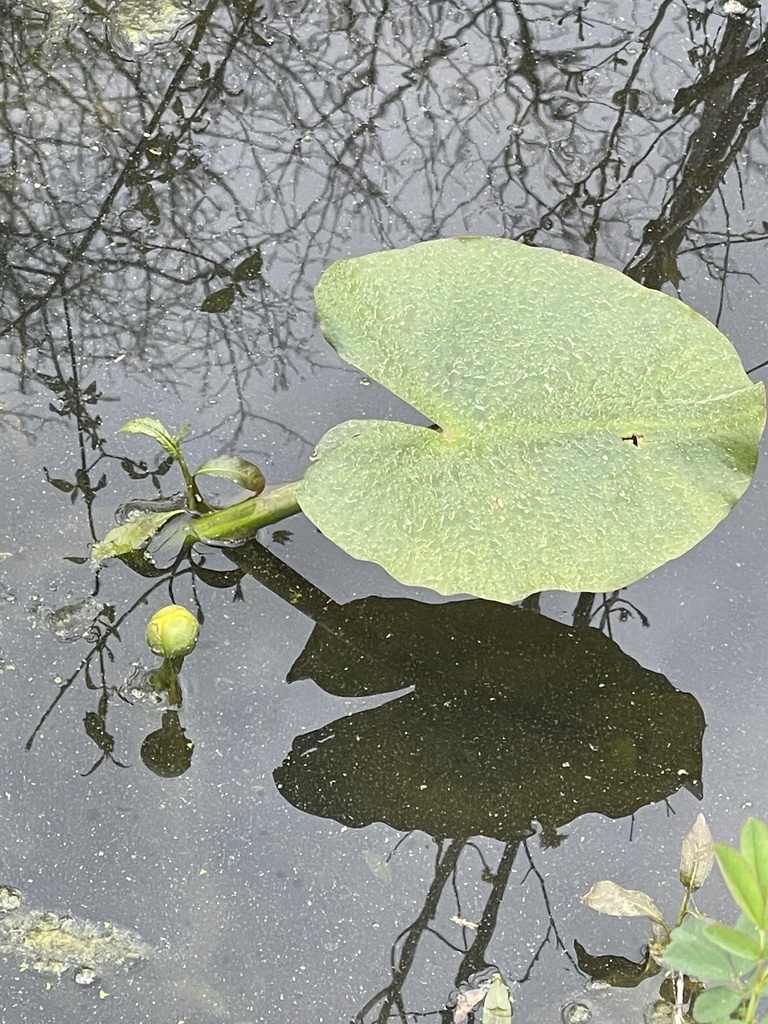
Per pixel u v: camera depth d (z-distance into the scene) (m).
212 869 0.82
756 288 1.04
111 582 0.91
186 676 0.88
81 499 0.93
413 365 0.90
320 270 1.05
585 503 0.86
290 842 0.83
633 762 0.86
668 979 0.80
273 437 0.96
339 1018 0.79
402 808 0.84
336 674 0.88
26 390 0.98
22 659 0.88
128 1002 0.79
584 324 0.90
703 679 0.88
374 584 0.92
